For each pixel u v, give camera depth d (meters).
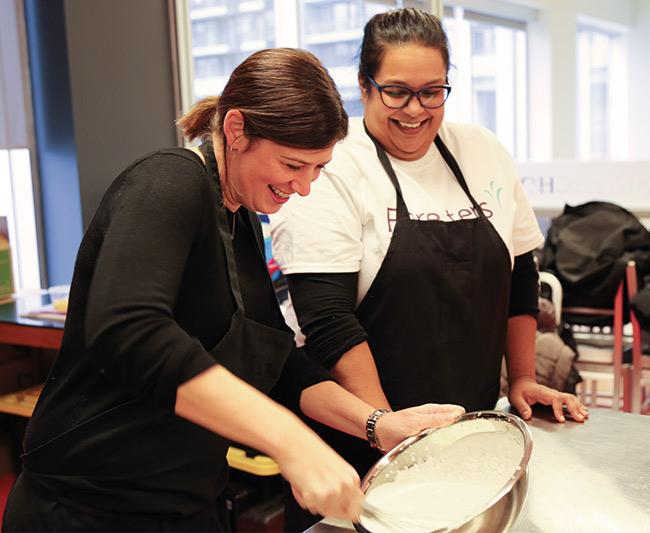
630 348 3.05
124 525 1.04
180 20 3.38
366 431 1.21
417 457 1.14
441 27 1.43
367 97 1.48
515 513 0.92
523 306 1.67
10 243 3.18
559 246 3.17
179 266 0.93
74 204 3.13
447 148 1.55
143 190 0.93
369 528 0.93
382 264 1.43
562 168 4.10
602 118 8.20
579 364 3.07
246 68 0.99
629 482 1.15
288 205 1.42
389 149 1.50
